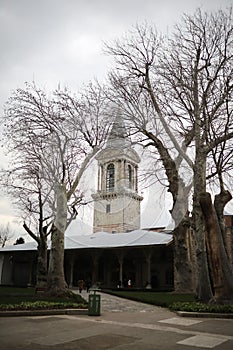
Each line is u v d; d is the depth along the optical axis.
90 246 35.00
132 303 16.53
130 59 16.33
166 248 34.75
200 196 12.18
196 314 10.80
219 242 12.09
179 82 14.14
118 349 5.91
